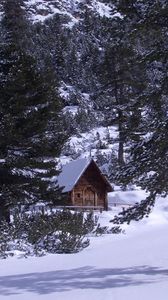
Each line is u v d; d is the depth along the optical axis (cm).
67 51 12238
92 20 12825
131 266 1403
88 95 10850
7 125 2594
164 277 1163
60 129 2958
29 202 2788
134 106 1288
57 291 1068
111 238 2747
